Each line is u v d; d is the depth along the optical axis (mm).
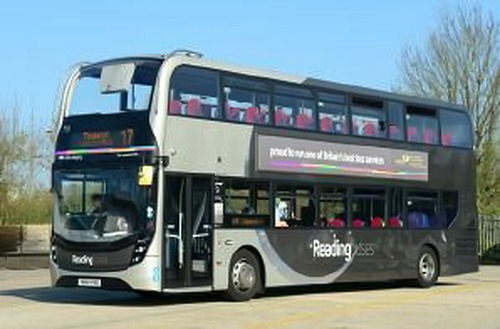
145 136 16594
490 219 41562
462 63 43344
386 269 21734
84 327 13406
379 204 21656
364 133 21328
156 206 16406
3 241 39250
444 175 23703
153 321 14328
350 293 21094
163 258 16438
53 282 17250
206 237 17438
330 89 20578
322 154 20109
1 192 42969
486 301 19062
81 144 17375
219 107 17844
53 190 17562
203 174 17391
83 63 17953
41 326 13531
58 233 17219
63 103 17844
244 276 18156
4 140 42938
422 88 44031
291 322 14516
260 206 18594
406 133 22609
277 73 19328
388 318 15477
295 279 19328
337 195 20453
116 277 16406
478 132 43062
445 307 17609
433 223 23312
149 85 16812
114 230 16547
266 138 18797
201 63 17594
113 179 16812
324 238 20047
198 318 14898
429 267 23141
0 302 17797
